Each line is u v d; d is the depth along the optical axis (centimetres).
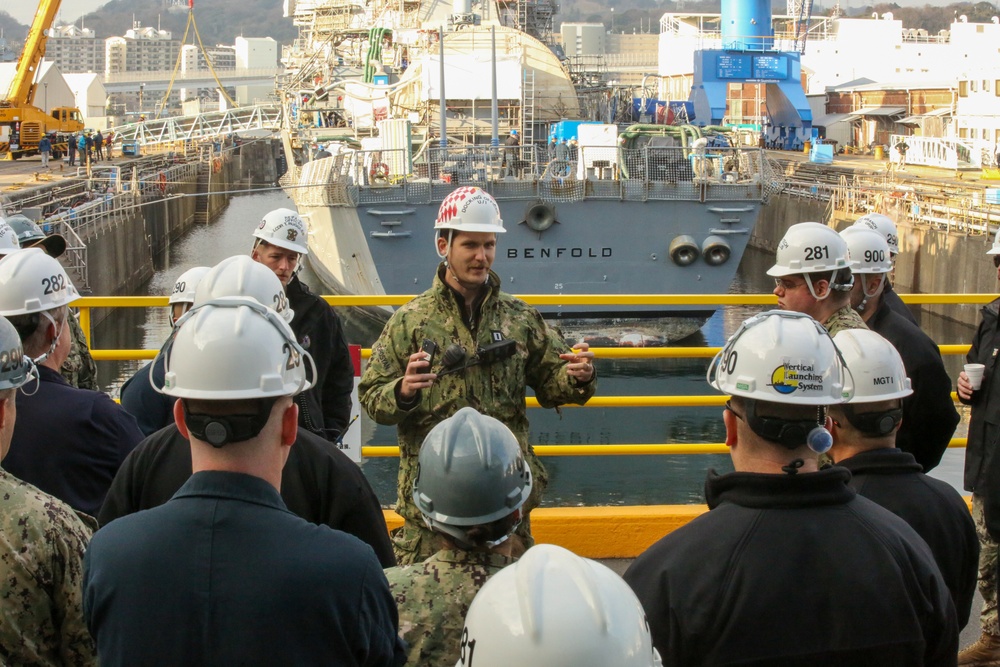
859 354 339
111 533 254
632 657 183
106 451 378
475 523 294
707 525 281
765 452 283
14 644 276
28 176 5003
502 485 295
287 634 244
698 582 273
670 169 2359
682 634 272
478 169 2338
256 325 260
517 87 2905
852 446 344
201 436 254
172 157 7406
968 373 489
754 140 6619
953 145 5769
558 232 2333
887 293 539
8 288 372
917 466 342
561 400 443
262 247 494
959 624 352
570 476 1375
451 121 2919
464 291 435
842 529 275
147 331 2892
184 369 255
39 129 6650
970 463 495
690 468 1395
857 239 480
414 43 3494
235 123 8356
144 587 246
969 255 3512
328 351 505
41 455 364
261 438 257
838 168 5459
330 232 2639
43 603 279
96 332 2878
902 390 340
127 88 18138
